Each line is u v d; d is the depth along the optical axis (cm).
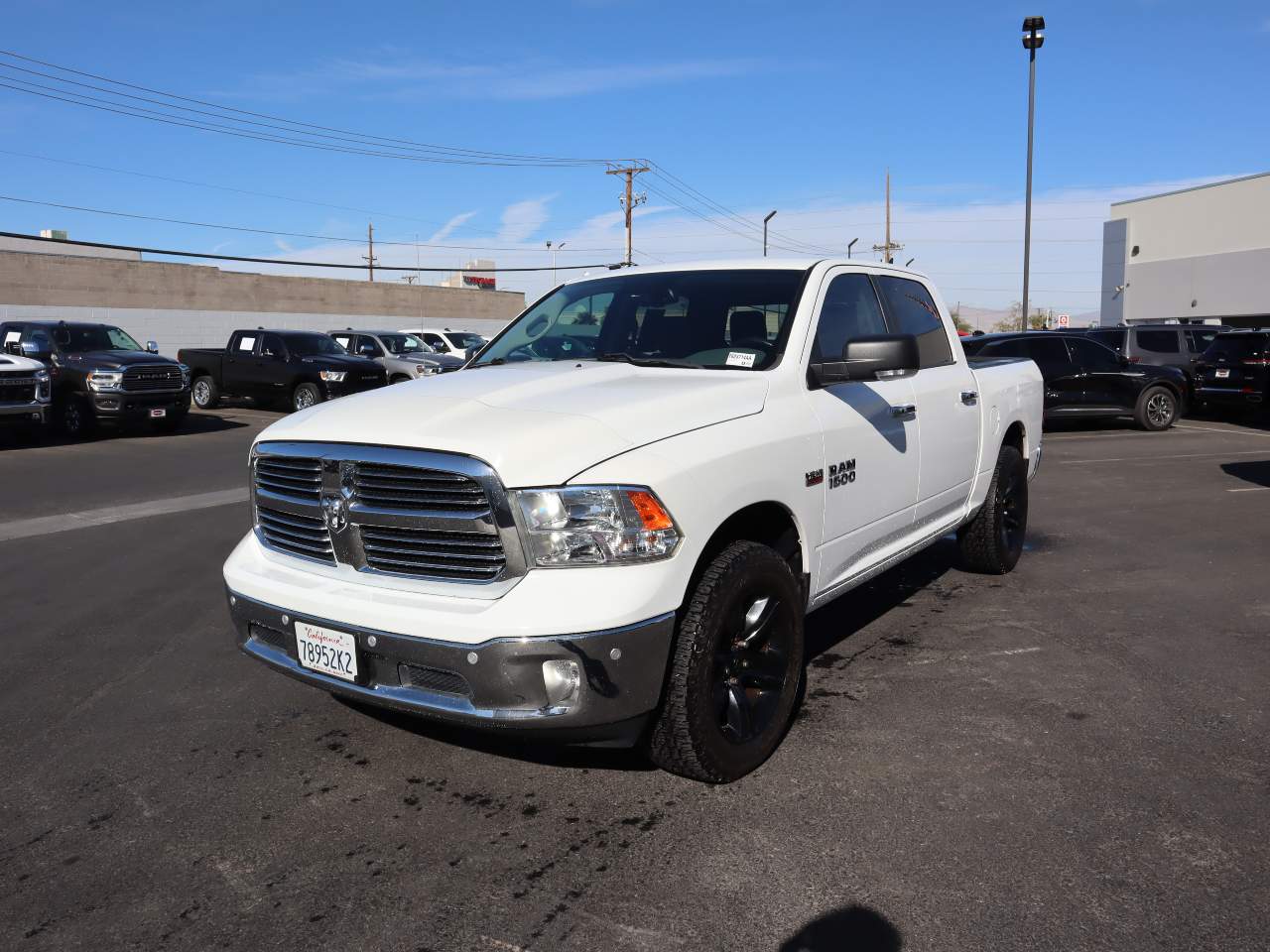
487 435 299
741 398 355
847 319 438
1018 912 261
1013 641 494
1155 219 5053
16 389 1445
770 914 262
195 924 264
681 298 430
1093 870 281
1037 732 379
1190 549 700
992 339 1639
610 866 288
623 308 440
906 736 377
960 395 520
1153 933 251
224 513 907
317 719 408
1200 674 442
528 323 472
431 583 306
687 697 312
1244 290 4566
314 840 308
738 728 337
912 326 498
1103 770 346
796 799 327
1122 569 643
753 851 295
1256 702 408
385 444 310
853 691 425
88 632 536
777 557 346
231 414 2155
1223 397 1683
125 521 871
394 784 346
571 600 285
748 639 342
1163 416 1608
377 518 312
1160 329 1909
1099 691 422
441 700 298
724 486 323
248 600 343
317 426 336
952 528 540
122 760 370
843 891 272
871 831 305
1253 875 278
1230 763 351
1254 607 551
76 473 1195
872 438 420
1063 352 1599
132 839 310
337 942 254
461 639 287
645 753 336
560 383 358
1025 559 675
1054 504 902
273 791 342
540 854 296
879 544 447
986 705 408
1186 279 4884
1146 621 527
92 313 3584
